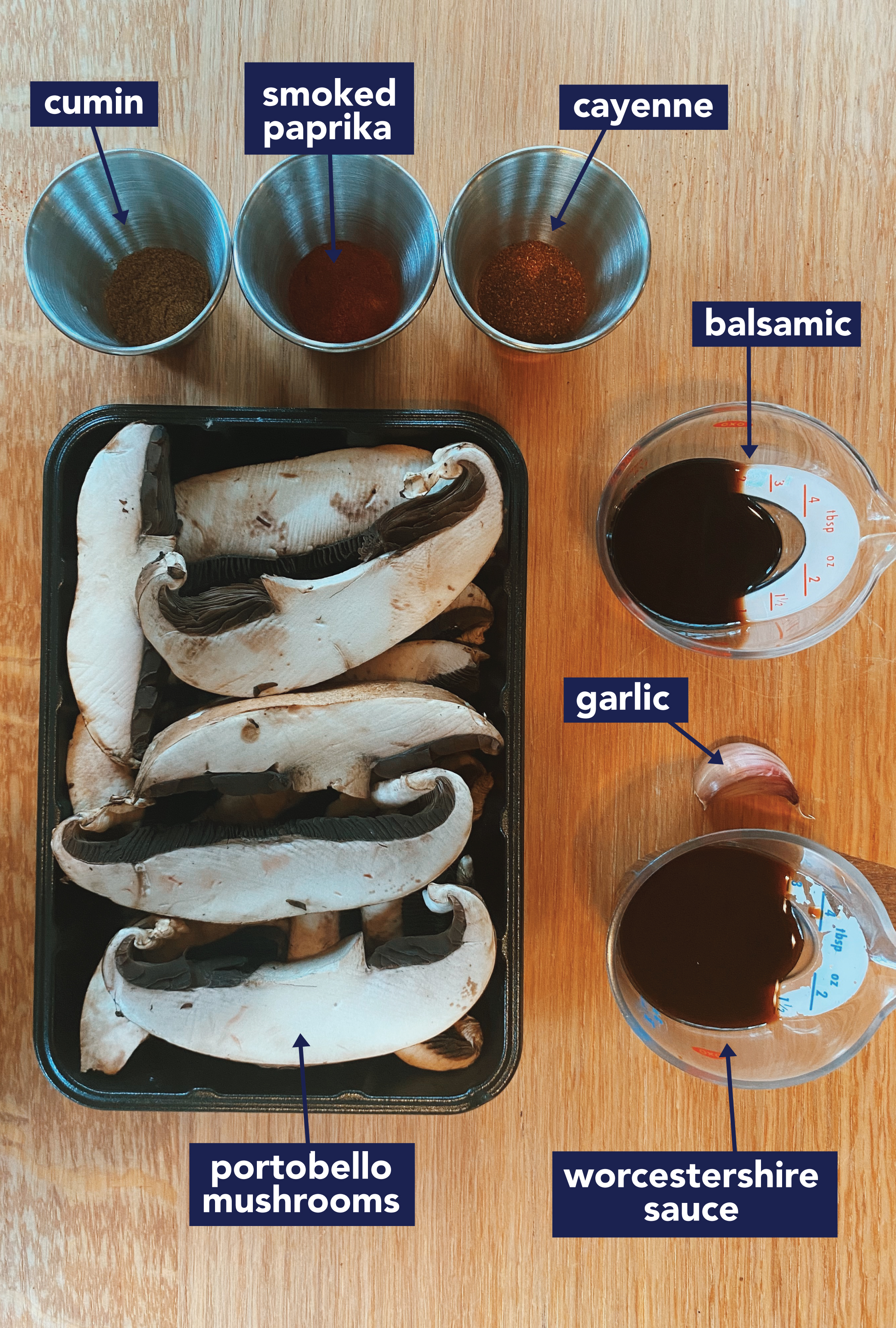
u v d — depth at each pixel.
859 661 0.77
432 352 0.74
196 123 0.73
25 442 0.73
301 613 0.63
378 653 0.65
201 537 0.66
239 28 0.73
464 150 0.74
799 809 0.77
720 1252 0.77
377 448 0.68
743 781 0.73
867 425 0.77
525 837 0.76
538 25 0.74
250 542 0.66
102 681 0.65
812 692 0.77
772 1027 0.72
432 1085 0.71
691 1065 0.71
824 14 0.76
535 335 0.70
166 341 0.60
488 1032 0.71
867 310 0.76
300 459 0.67
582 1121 0.76
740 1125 0.77
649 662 0.76
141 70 0.73
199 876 0.64
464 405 0.74
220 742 0.62
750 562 0.71
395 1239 0.76
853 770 0.77
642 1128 0.76
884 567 0.69
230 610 0.62
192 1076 0.71
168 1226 0.76
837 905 0.71
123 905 0.65
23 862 0.74
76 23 0.73
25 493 0.73
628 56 0.75
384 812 0.68
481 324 0.60
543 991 0.76
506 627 0.69
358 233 0.69
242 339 0.73
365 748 0.64
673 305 0.76
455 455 0.62
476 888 0.71
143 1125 0.76
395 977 0.67
